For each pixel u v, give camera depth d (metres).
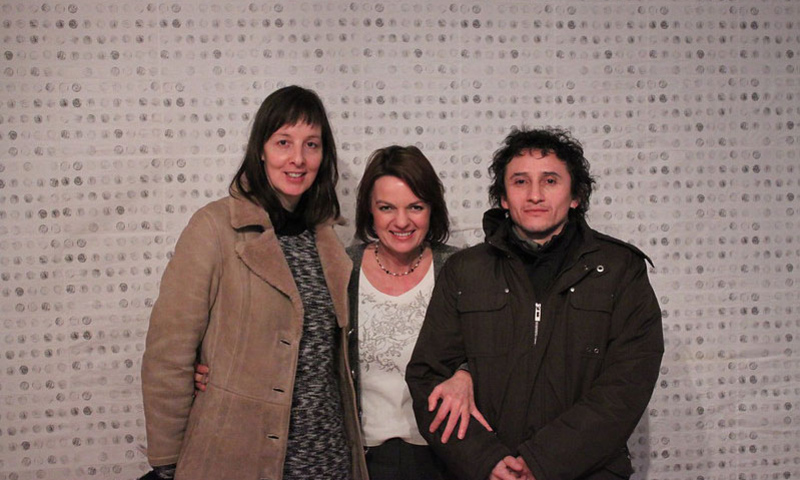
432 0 2.30
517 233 1.77
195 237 1.67
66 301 2.23
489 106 2.33
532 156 1.71
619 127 2.37
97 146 2.22
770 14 2.40
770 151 2.42
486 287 1.73
